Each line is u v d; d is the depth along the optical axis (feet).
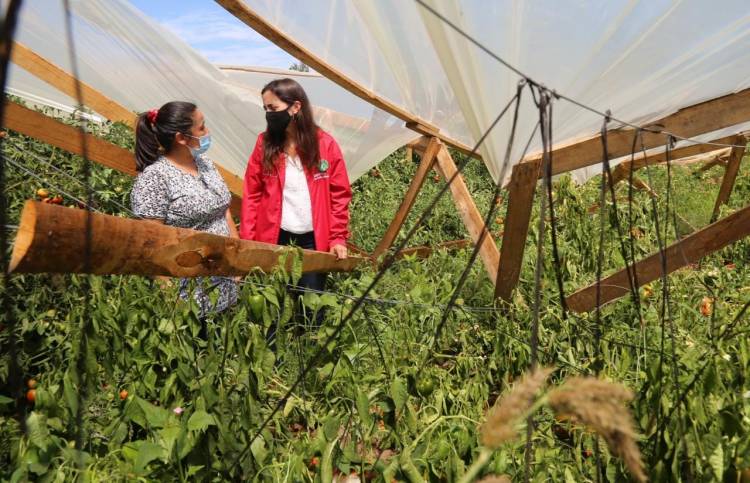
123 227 5.06
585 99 9.96
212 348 7.11
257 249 7.53
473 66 9.19
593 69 9.20
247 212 12.76
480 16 8.29
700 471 5.51
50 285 10.75
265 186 12.64
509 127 10.61
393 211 25.36
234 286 10.54
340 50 11.58
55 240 4.28
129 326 7.83
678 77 9.89
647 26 8.51
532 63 9.04
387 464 6.33
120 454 6.72
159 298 8.10
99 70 15.33
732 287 13.46
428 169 16.22
